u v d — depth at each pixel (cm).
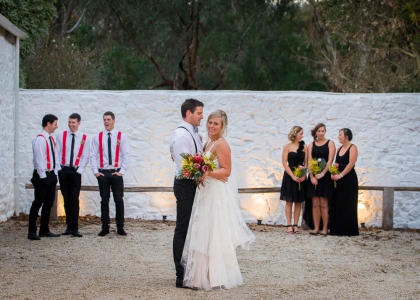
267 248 883
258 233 1018
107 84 2650
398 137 1150
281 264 773
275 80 2612
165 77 2714
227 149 646
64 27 2561
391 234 1048
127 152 953
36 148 888
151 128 1141
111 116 952
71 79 1858
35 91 1136
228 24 2516
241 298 605
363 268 759
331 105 1149
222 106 1143
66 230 951
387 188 1096
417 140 1148
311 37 2483
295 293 628
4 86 1048
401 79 1997
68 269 719
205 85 2631
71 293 611
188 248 639
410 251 885
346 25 1681
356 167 1151
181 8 2380
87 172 1136
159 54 2572
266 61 2577
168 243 898
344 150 1034
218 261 637
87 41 2555
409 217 1151
